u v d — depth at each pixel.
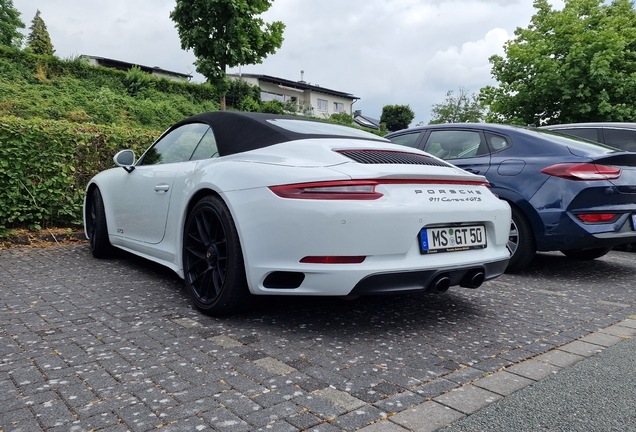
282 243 2.43
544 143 4.32
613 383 2.01
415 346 2.42
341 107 59.44
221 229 2.76
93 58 46.38
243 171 2.71
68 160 5.88
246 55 8.70
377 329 2.67
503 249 3.01
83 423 1.58
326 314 2.93
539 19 15.50
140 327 2.60
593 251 4.96
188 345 2.34
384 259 2.40
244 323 2.72
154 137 6.55
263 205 2.51
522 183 4.20
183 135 3.71
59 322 2.65
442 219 2.56
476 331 2.69
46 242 5.44
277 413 1.68
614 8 15.88
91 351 2.23
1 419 1.60
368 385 1.94
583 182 3.94
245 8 8.38
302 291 2.42
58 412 1.65
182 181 3.21
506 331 2.70
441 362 2.21
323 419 1.65
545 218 4.05
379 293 2.40
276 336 2.51
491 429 1.62
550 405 1.80
